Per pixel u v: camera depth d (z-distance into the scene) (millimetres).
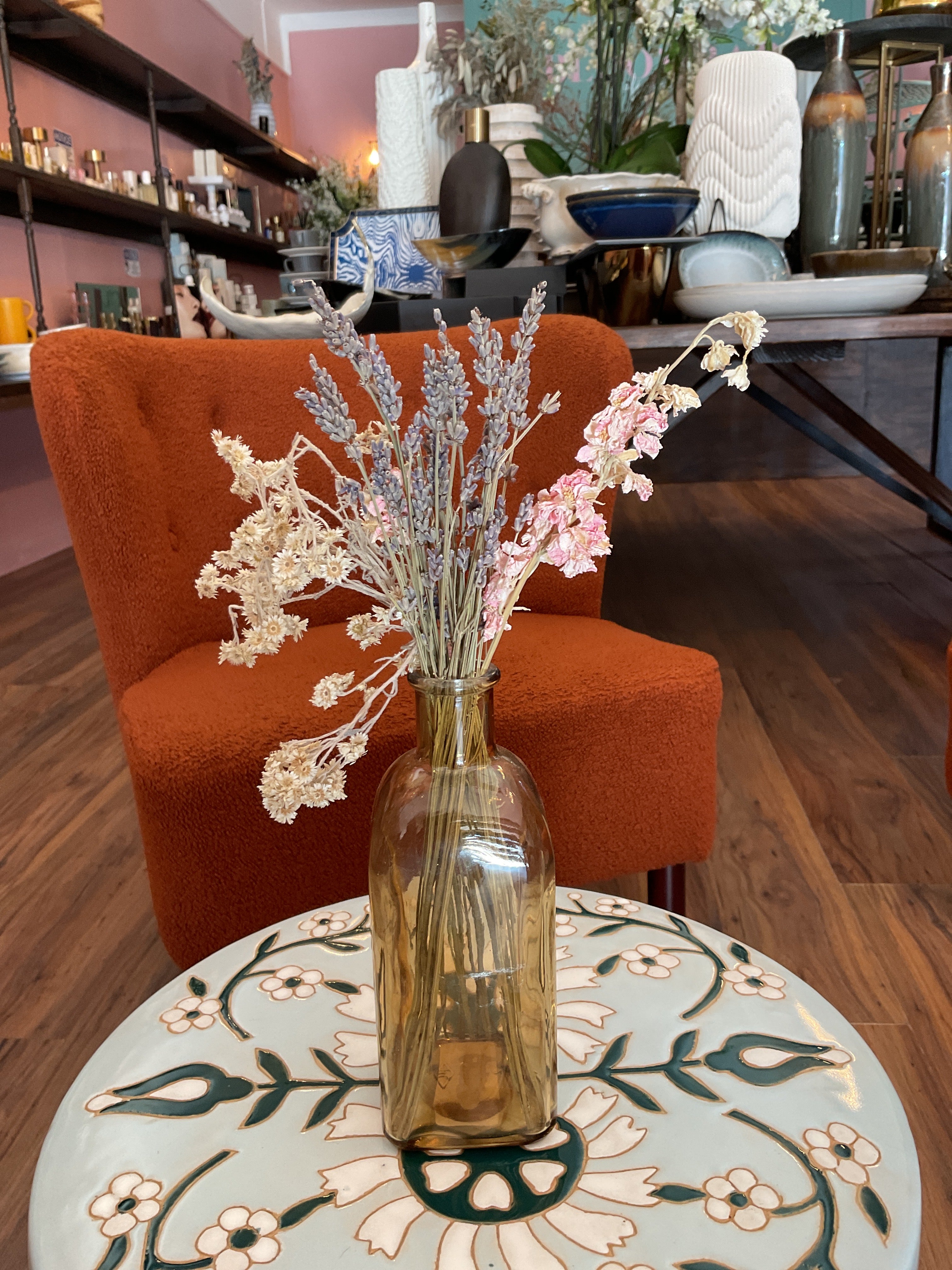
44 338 1156
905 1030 1167
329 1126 578
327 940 766
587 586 1442
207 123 5590
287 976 720
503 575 533
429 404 485
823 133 2240
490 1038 545
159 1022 674
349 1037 654
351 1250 493
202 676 1171
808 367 4656
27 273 3881
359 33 7621
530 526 546
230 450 557
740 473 4887
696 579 3258
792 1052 622
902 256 1954
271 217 6930
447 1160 551
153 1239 503
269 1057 637
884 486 2801
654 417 521
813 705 2188
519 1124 552
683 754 1146
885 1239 486
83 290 4238
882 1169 529
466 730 532
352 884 1096
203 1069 628
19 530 4043
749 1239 489
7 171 3404
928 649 2518
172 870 1040
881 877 1502
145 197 4594
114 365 1197
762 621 2797
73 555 4277
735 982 695
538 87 2576
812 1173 528
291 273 2572
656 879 1233
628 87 2660
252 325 1718
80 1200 530
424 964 539
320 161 7285
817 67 2729
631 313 2113
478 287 1957
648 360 3664
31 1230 514
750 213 2291
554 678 1100
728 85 2250
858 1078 597
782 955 1319
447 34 2438
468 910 533
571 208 2045
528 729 1068
